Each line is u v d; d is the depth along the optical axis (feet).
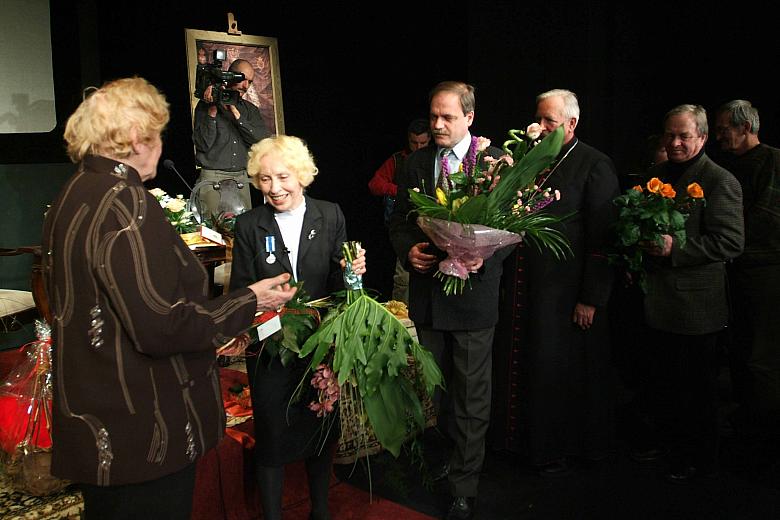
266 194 8.20
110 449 5.43
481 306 9.17
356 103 19.86
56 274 5.44
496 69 16.69
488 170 8.48
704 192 10.26
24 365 8.68
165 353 5.44
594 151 10.41
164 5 17.33
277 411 8.21
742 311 11.66
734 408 13.33
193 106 16.75
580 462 11.36
